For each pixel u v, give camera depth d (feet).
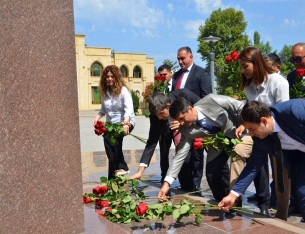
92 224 9.55
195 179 17.49
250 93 13.35
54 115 8.52
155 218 10.83
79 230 8.84
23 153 8.11
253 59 12.62
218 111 12.39
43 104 8.36
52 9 8.48
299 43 15.35
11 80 7.95
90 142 39.06
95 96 143.95
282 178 10.18
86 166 22.91
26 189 8.14
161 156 17.37
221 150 12.87
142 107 140.05
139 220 10.75
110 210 10.91
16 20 8.00
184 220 10.89
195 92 18.99
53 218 8.48
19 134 8.05
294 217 12.89
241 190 10.33
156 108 12.89
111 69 17.67
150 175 19.97
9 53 7.91
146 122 76.38
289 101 9.85
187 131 12.47
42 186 8.35
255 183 13.52
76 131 8.85
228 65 14.89
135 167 22.56
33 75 8.22
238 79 14.58
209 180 13.16
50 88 8.46
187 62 19.16
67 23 8.70
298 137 9.66
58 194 8.56
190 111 12.01
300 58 15.12
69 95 8.73
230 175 12.92
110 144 17.60
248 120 9.41
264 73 12.67
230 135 12.69
